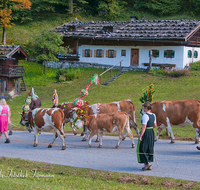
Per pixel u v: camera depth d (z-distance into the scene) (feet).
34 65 120.26
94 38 111.96
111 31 115.75
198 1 172.55
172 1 175.11
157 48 102.32
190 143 35.09
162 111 34.68
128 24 121.49
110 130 33.42
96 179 22.53
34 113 35.81
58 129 33.99
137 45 106.63
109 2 183.01
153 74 94.84
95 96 81.05
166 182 20.94
